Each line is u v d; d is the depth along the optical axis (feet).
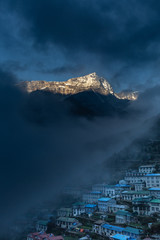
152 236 351.87
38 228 560.61
